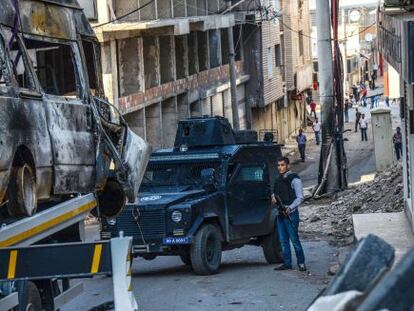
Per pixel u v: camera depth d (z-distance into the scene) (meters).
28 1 11.81
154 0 49.28
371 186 35.84
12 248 9.61
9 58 10.61
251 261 24.53
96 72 14.76
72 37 13.43
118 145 14.91
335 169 42.03
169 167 23.19
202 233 21.50
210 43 65.81
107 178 14.62
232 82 50.62
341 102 42.72
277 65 80.44
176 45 57.03
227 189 22.66
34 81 11.50
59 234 12.84
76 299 17.02
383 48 23.91
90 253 9.67
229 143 23.67
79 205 12.66
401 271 3.06
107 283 18.16
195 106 60.62
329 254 24.28
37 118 11.21
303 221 33.25
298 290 18.88
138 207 21.50
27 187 10.70
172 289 19.69
